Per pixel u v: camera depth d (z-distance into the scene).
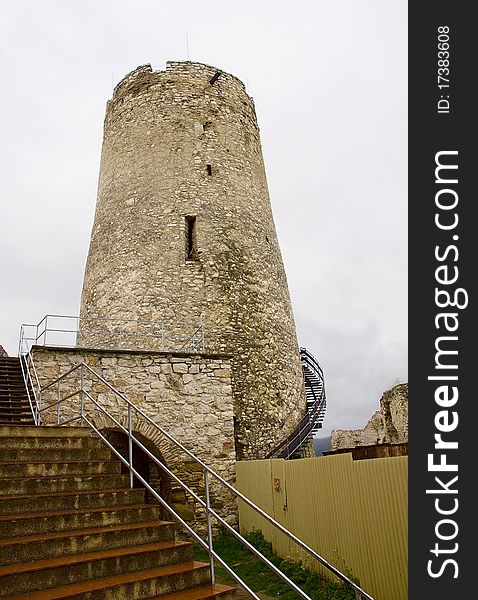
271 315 15.21
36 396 8.70
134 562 4.35
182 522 4.73
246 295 14.84
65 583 3.94
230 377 11.74
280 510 8.65
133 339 13.95
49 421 9.62
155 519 5.17
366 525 5.93
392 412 15.34
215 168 15.97
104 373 10.52
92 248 16.03
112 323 14.47
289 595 6.60
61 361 10.15
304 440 13.94
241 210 15.90
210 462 11.06
